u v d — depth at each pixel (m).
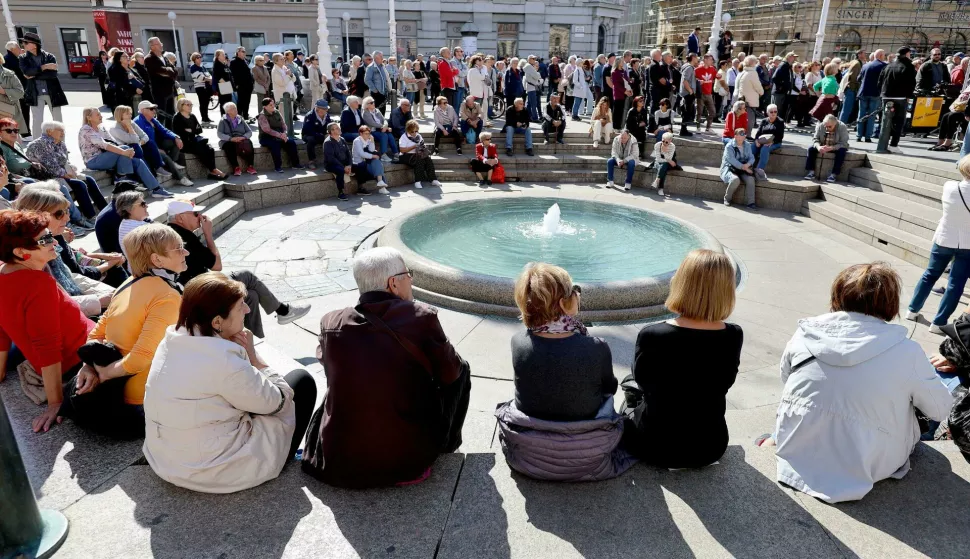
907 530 2.49
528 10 34.66
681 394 2.69
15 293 2.90
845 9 28.98
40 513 2.37
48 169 7.09
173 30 32.78
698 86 13.63
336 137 10.53
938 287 6.75
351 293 6.33
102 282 4.85
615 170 12.41
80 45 33.59
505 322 5.65
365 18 34.44
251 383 2.52
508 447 2.81
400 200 10.69
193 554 2.30
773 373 4.88
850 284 2.70
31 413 3.15
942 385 2.60
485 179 12.18
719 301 2.57
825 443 2.71
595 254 7.21
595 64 17.30
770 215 10.27
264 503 2.58
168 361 2.50
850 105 13.33
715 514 2.58
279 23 34.56
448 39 35.41
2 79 9.42
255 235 8.45
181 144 9.80
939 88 13.44
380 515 2.54
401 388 2.50
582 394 2.60
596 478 2.76
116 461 2.82
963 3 29.00
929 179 9.34
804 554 2.37
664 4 39.25
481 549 2.37
